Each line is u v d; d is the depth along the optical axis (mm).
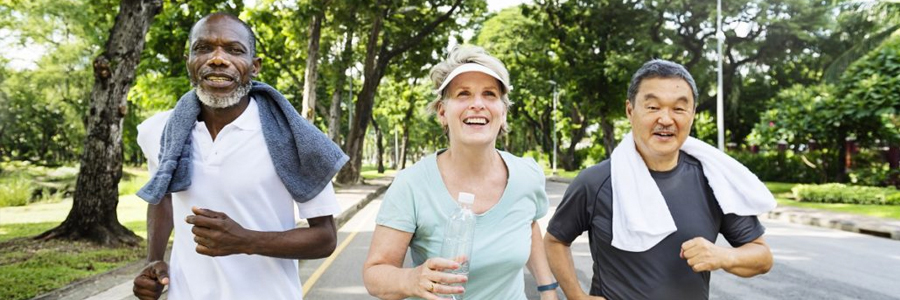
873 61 16797
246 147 1981
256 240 1825
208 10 13438
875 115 16812
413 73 27688
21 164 36688
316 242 1985
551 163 50844
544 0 29797
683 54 29938
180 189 1930
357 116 26562
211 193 1968
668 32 29219
